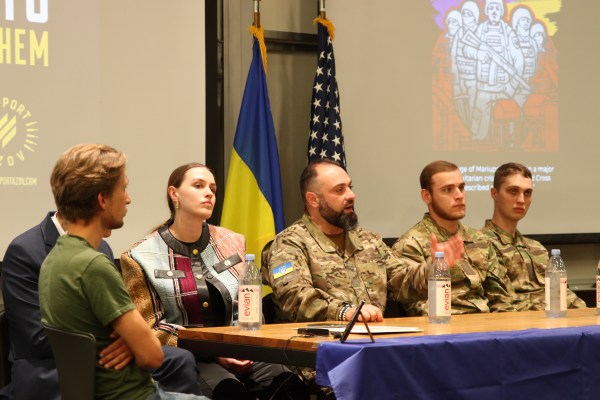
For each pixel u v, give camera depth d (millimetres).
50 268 2385
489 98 5363
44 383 2896
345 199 3723
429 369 2322
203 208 3404
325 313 3342
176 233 3473
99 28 4219
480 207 5336
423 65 5207
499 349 2465
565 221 5516
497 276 4289
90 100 4191
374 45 5086
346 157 5012
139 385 2367
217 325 3402
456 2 5293
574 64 5551
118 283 2328
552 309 3322
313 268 3635
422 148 5199
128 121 4270
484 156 5348
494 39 5383
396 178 5133
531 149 5453
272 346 2545
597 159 5586
